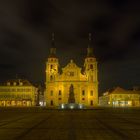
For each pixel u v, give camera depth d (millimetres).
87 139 22906
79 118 51188
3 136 24703
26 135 25391
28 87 165375
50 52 167000
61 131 28562
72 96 158375
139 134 25953
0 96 165875
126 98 172250
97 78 163500
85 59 166875
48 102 161750
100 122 40688
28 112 79375
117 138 23391
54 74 163375
